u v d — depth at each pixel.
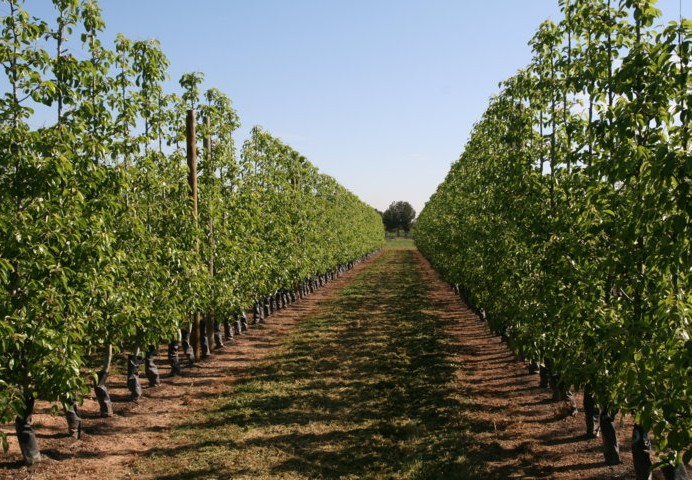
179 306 10.53
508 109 11.05
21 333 6.28
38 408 10.00
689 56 4.48
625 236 4.92
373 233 60.97
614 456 7.29
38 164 6.29
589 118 7.01
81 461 7.87
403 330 18.19
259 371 13.27
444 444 8.47
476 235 14.03
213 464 7.85
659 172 4.10
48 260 6.30
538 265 8.19
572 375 6.00
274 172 19.80
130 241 9.34
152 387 11.96
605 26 6.07
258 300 19.30
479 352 14.84
